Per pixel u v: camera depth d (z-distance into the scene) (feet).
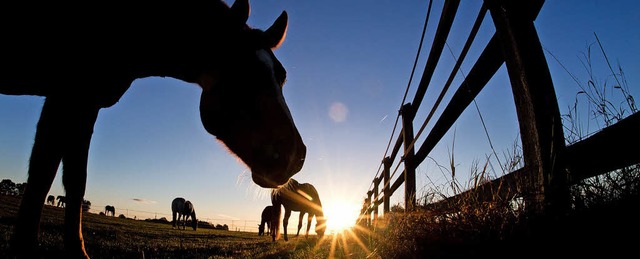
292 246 24.63
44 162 7.97
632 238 3.66
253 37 8.93
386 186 20.45
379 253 9.50
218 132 8.67
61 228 24.44
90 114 8.82
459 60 8.28
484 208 6.12
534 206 4.70
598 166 4.63
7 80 8.29
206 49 8.72
